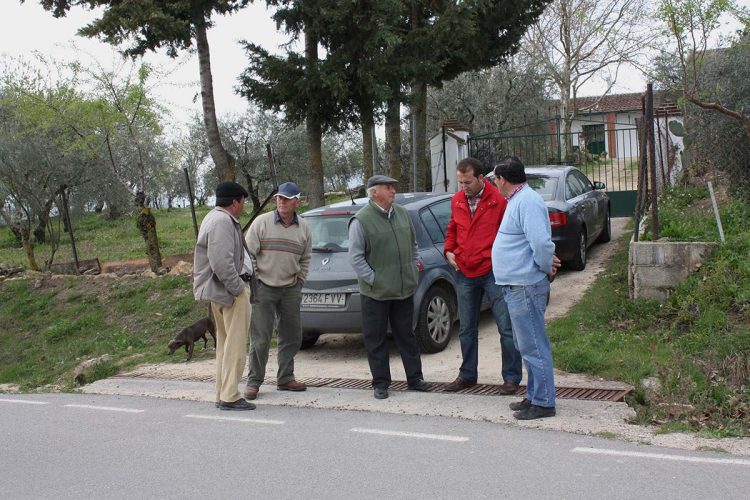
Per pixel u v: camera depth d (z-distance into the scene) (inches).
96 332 522.3
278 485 186.4
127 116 661.3
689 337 293.6
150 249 618.8
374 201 272.4
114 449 228.4
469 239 264.5
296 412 263.3
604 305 356.2
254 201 1067.9
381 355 272.5
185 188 1678.2
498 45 660.1
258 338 286.0
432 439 218.4
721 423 218.8
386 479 186.1
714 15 362.6
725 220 382.9
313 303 339.0
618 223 642.2
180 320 507.2
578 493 169.0
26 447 238.2
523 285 226.7
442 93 1180.5
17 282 636.1
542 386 230.2
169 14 528.1
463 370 275.6
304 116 574.9
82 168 874.8
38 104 666.8
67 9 548.1
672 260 340.2
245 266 273.0
